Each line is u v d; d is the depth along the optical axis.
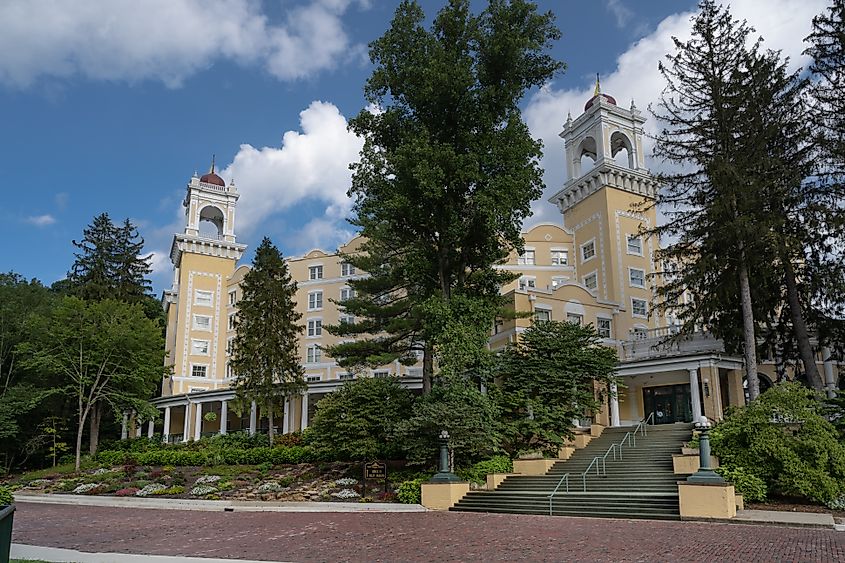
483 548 12.98
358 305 35.06
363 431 27.34
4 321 45.38
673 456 21.84
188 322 60.50
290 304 40.44
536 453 26.72
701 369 33.53
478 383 29.45
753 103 27.33
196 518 19.72
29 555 12.09
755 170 26.86
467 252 29.08
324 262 56.00
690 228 28.97
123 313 42.97
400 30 28.53
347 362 34.34
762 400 20.95
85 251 52.81
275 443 36.41
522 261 51.53
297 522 18.11
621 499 19.19
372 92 29.05
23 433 43.47
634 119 53.34
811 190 27.28
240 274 60.84
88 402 39.91
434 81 26.80
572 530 15.45
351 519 18.69
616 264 48.56
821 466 18.92
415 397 28.62
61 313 40.41
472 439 23.59
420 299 31.11
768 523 15.95
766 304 29.81
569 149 55.88
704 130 28.28
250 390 38.50
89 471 35.56
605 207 50.06
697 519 16.95
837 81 27.69
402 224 28.59
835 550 11.91
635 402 38.09
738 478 19.59
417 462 24.73
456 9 28.27
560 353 28.67
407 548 13.17
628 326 44.59
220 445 39.66
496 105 28.50
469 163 26.48
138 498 26.23
